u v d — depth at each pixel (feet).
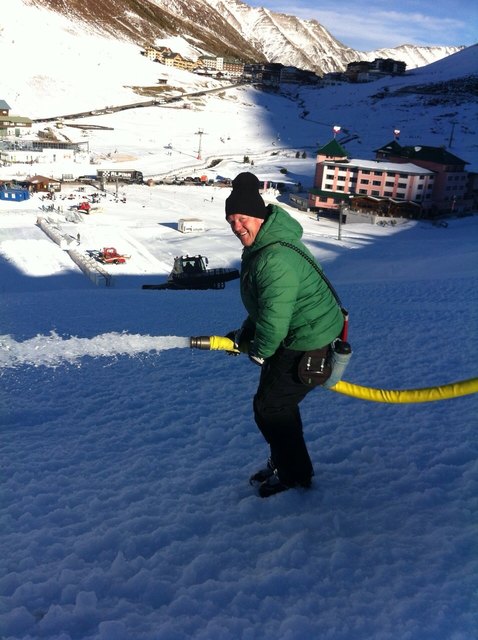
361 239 167.12
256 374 21.94
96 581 7.74
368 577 7.66
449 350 24.17
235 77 650.84
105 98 474.49
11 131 358.23
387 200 219.20
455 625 6.36
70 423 17.25
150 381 21.48
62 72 498.28
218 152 368.27
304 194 259.39
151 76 561.02
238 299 50.19
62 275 116.26
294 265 8.31
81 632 6.68
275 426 9.83
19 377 22.33
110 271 121.90
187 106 477.36
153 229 170.19
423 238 177.68
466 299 41.06
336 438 13.96
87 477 12.47
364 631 6.45
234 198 8.16
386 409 16.16
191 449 13.93
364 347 25.63
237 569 8.05
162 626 6.62
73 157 322.75
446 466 11.47
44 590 7.61
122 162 324.80
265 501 10.19
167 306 44.57
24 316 39.27
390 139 412.98
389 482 11.02
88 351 25.52
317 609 6.99
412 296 44.42
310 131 443.73
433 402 16.39
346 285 55.16
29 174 281.13
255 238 8.43
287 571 7.81
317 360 8.92
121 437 15.39
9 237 146.41
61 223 166.61
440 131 424.05
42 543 9.16
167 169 313.12
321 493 10.50
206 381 21.12
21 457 14.05
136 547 8.84
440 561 7.86
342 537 8.96
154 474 12.30
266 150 382.42
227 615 6.93
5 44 510.17
